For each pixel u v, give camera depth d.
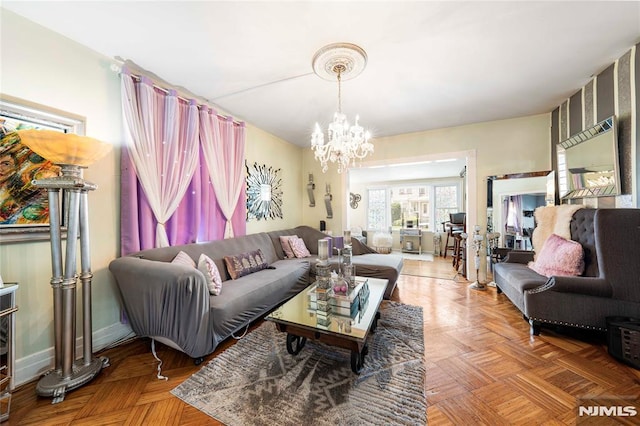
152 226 2.30
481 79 2.48
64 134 1.40
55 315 1.53
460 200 6.82
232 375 1.62
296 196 4.95
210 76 2.37
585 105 2.61
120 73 2.12
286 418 1.26
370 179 7.38
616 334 1.73
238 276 2.61
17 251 1.60
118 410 1.34
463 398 1.40
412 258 6.04
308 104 3.02
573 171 2.77
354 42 1.90
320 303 1.92
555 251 2.43
